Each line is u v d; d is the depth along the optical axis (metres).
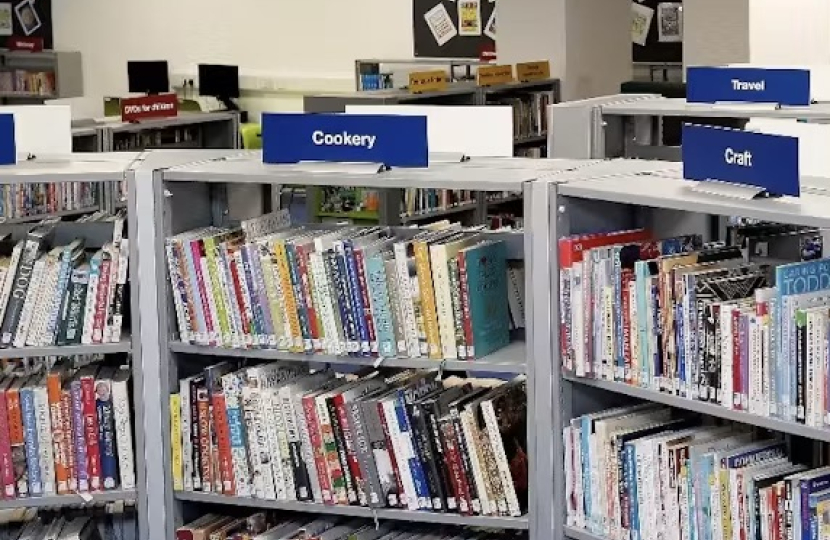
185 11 13.27
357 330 3.46
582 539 3.26
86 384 3.67
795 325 2.71
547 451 3.32
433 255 3.36
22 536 3.80
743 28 9.54
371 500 3.49
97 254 3.68
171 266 3.65
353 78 12.41
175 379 3.71
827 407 2.66
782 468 2.88
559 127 5.70
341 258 3.44
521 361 3.35
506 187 3.30
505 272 3.54
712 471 2.90
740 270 3.04
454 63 11.48
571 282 3.22
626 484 3.12
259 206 4.02
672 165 3.59
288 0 12.80
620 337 3.13
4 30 14.20
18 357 3.65
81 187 7.77
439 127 3.96
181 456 3.70
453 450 3.38
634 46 12.66
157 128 9.28
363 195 7.77
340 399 3.48
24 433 3.67
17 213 7.39
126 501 3.86
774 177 2.87
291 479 3.58
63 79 13.71
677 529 3.00
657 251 3.22
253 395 3.58
